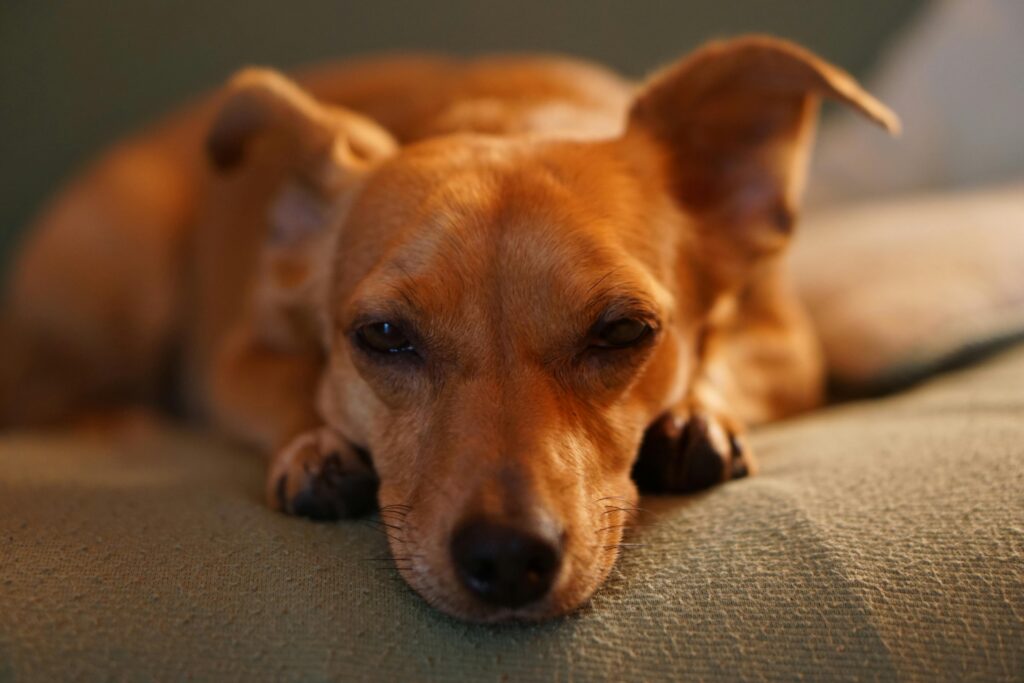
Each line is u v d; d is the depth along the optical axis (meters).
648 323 0.30
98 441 0.43
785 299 0.42
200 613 0.25
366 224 0.33
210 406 0.44
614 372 0.30
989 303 0.41
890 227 0.50
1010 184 0.56
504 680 0.23
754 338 0.40
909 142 0.60
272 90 0.37
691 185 0.36
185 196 0.53
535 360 0.29
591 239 0.30
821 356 0.44
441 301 0.29
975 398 0.34
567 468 0.27
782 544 0.26
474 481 0.26
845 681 0.23
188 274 0.51
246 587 0.25
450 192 0.31
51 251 0.50
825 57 0.63
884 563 0.25
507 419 0.28
